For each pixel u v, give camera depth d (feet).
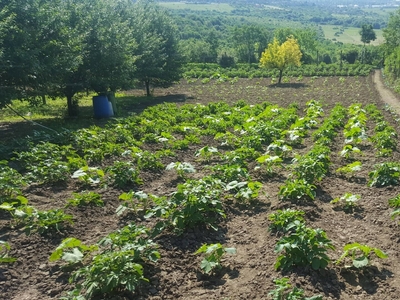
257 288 18.71
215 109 71.05
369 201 29.50
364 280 19.45
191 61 203.21
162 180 35.55
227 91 113.70
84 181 34.01
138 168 36.94
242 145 45.55
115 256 18.71
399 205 27.22
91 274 18.30
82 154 43.24
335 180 34.68
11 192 29.78
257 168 35.88
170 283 19.60
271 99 94.02
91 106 84.53
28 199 30.09
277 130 49.88
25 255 22.35
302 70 167.02
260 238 23.90
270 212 27.61
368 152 44.80
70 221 25.43
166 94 110.01
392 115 70.38
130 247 19.95
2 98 49.90
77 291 17.70
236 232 25.04
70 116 69.56
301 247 19.79
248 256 21.91
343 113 69.21
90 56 66.18
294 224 21.99
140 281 19.30
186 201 24.72
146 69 96.32
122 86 73.97
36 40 52.95
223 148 47.60
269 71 167.22
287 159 41.55
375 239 23.68
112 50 67.72
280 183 33.96
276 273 19.69
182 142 46.52
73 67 57.36
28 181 32.76
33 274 20.80
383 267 20.57
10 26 47.80
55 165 34.47
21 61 49.06
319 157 35.65
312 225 25.20
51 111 74.64
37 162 37.99
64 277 20.43
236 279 19.75
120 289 18.63
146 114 63.36
